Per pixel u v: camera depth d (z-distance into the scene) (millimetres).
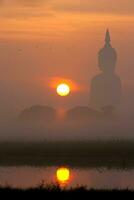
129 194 149625
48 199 141250
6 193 146750
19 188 156125
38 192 147500
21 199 140375
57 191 150375
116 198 144500
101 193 149875
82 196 145625
